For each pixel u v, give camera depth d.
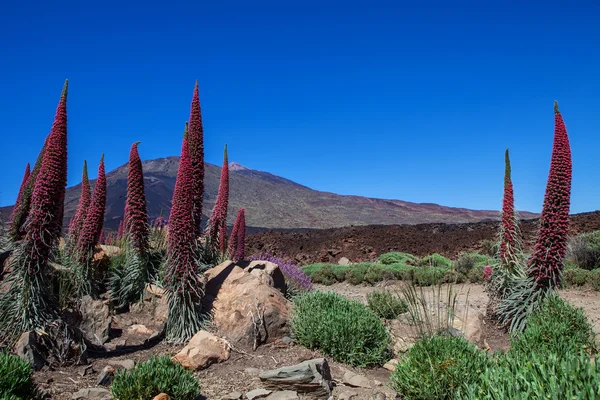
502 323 7.05
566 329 5.30
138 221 7.23
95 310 6.36
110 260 8.39
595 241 14.89
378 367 5.62
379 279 14.43
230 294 6.52
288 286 9.34
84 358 5.20
